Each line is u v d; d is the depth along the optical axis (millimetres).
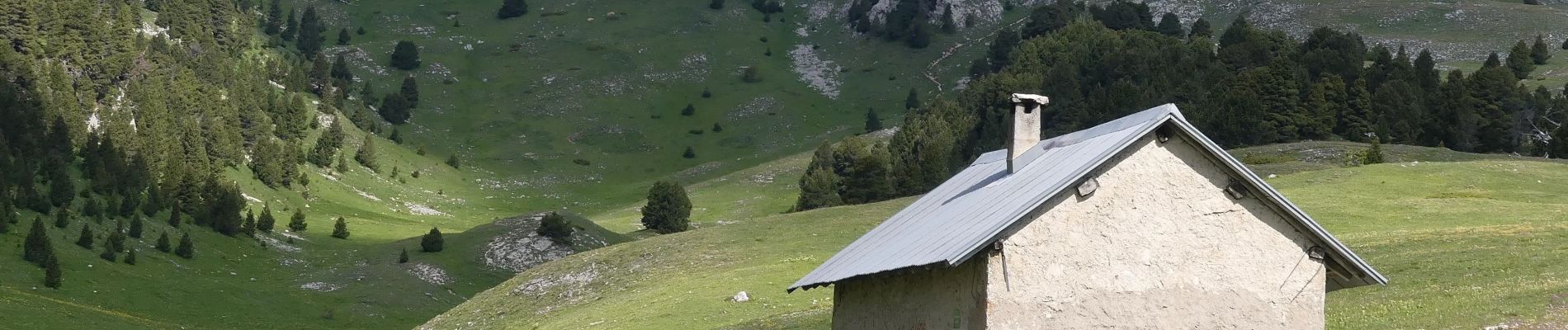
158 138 182750
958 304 23859
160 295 119062
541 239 153625
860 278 26234
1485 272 45250
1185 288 23797
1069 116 191750
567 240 155000
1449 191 89375
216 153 191500
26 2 190750
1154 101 182750
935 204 30703
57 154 156875
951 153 192500
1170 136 24094
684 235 96312
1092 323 23266
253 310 118812
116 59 199375
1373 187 91625
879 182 155500
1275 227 24328
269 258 148250
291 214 183000
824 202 161625
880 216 98062
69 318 100688
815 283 29062
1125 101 183375
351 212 195375
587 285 83062
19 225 132750
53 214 140625
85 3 198250
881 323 27531
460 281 140250
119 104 195875
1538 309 34938
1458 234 61156
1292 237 24391
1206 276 23906
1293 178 98250
